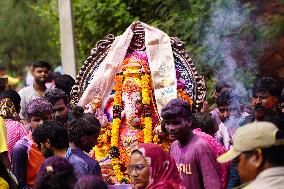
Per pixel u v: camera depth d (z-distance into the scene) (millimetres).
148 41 9602
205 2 13242
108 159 9336
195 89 9492
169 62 9516
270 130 5527
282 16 12875
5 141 8602
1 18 29250
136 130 9344
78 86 9789
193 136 7848
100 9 14141
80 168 7527
